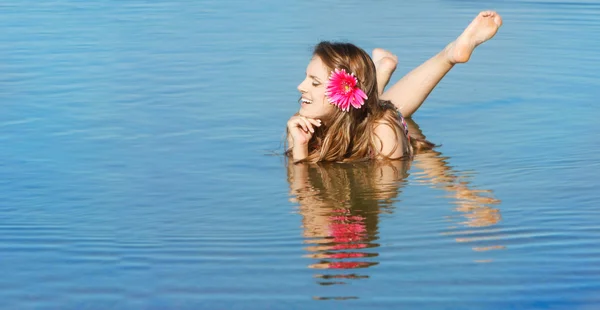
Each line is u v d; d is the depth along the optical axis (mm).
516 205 7371
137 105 10992
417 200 7617
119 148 9312
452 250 6336
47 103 11000
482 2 18156
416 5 17812
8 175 8367
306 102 9125
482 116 10617
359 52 9156
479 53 13828
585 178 8102
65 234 6805
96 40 14625
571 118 10375
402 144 9172
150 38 14797
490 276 5848
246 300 5547
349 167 8836
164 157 9039
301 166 8836
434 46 14086
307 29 15453
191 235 6762
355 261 6172
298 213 7305
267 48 14055
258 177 8438
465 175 8375
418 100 10617
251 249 6441
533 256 6191
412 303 5461
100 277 5953
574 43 14359
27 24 15922
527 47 14148
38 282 5887
